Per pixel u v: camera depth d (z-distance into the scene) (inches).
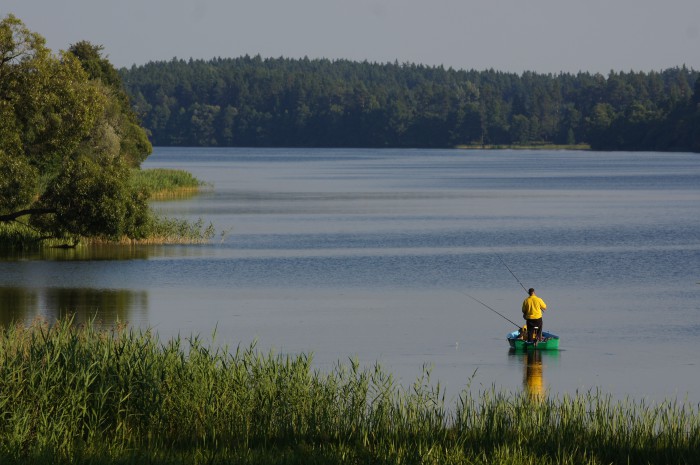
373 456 1669.5
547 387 2566.4
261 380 1987.0
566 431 1815.9
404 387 2504.9
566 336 3304.6
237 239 6328.7
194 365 2015.3
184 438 1818.4
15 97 5359.3
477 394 2464.3
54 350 2014.0
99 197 5221.5
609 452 1717.5
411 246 6072.8
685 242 6348.4
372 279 4648.1
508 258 5497.1
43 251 5408.5
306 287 4367.6
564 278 4741.6
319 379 2325.3
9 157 5172.2
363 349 3036.4
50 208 5221.5
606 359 2942.9
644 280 4675.2
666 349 3085.6
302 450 1732.3
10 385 1847.9
